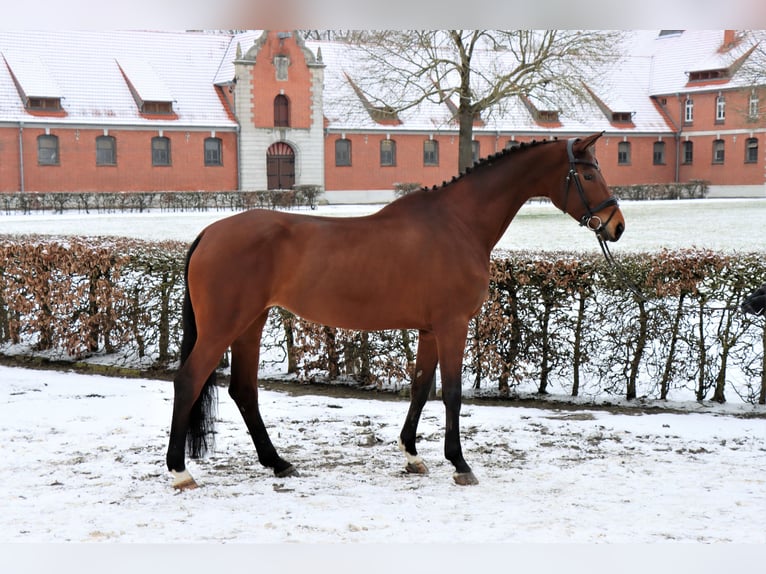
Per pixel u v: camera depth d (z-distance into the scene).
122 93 50.28
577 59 37.38
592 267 8.45
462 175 6.25
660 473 6.15
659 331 8.43
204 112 51.62
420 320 5.96
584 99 37.12
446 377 5.94
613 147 61.69
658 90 64.81
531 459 6.54
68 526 4.97
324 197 54.66
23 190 46.78
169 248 10.15
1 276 10.80
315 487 5.83
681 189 57.81
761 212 40.19
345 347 9.19
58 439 6.92
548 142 6.28
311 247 5.77
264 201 46.97
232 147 52.16
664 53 67.38
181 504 5.40
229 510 5.29
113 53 51.91
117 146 49.12
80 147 48.19
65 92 48.75
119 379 9.48
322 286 5.78
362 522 5.05
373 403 8.47
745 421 7.75
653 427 7.52
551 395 8.85
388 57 41.81
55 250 10.31
